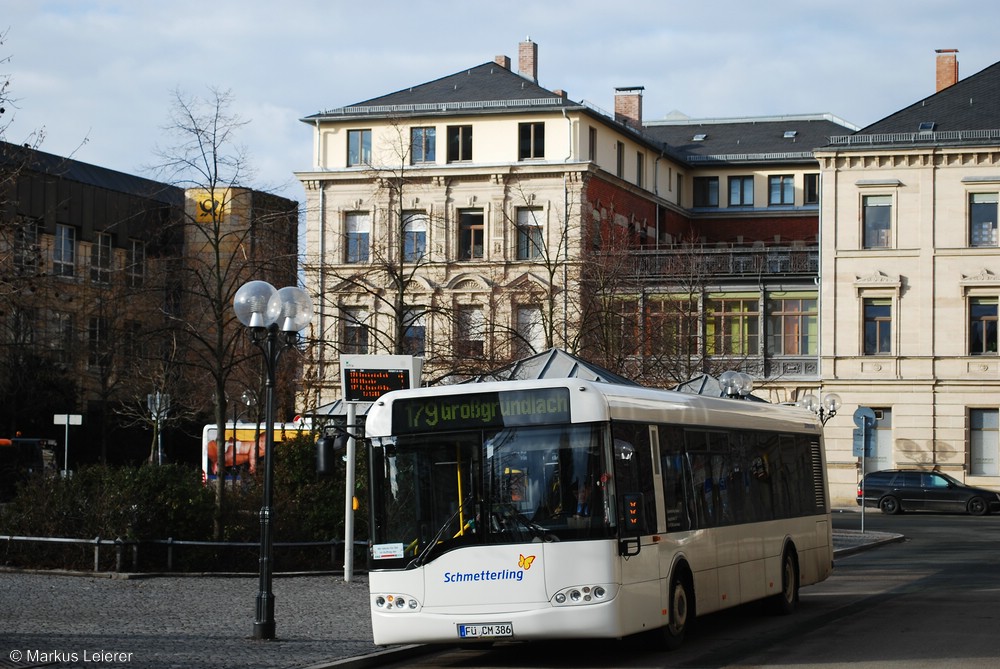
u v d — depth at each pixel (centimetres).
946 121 6041
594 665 1505
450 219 6397
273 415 1680
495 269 6272
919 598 2291
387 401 1544
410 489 1515
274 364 1708
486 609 1465
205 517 2414
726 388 2867
